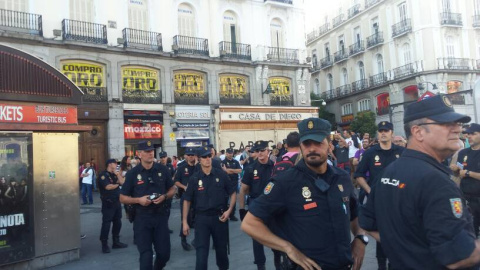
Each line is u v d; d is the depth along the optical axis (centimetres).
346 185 293
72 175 718
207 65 2373
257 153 629
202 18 2409
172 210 1314
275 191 271
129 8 2173
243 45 2528
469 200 575
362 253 302
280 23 2747
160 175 574
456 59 3019
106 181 791
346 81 3797
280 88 2683
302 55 2778
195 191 570
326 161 281
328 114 3800
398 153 575
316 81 4234
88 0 2041
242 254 715
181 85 2306
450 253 185
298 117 2653
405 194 211
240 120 2419
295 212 271
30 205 646
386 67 3322
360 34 3616
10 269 619
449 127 218
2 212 610
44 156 678
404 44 3167
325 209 272
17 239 625
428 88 2952
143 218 547
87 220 1184
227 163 1191
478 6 3172
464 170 570
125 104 2077
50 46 1880
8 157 622
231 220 1068
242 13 2561
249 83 2538
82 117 1944
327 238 268
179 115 2245
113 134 2027
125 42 2081
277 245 261
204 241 547
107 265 683
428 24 2991
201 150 579
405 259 211
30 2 1866
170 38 2280
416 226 207
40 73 673
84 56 1973
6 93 625
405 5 3147
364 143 1373
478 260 184
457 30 3077
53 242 681
